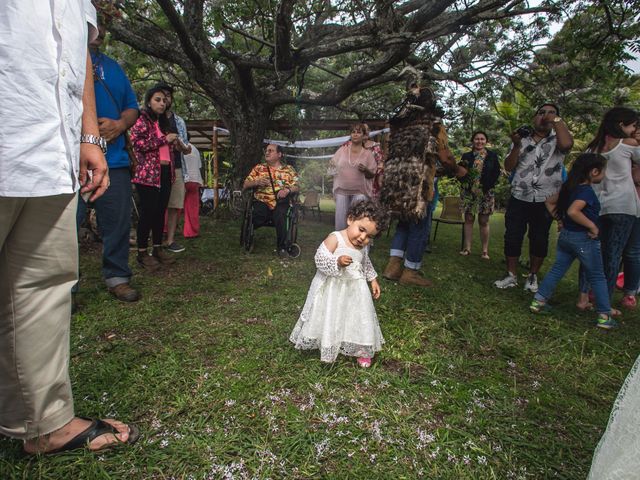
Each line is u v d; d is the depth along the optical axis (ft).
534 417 6.47
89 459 4.95
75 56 4.25
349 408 6.34
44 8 3.88
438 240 25.11
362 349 7.55
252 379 6.97
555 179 13.14
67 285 4.77
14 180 3.78
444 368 7.88
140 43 23.56
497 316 10.99
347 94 26.12
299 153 43.62
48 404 4.75
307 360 7.73
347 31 23.02
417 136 12.48
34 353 4.52
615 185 11.57
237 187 29.43
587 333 10.27
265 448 5.31
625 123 11.23
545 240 13.62
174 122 16.07
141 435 5.46
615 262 11.91
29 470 4.76
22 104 3.75
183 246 18.11
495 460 5.38
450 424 6.09
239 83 26.84
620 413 3.67
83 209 9.82
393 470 5.08
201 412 6.05
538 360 8.62
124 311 9.89
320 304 7.54
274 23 19.63
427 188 12.51
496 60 27.53
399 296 11.99
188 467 4.96
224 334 8.76
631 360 8.88
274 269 14.65
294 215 17.06
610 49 19.34
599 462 3.76
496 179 19.44
